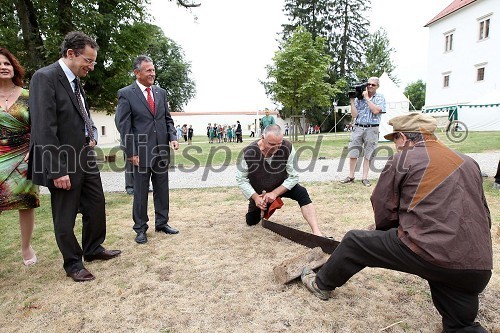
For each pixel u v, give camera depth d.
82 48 2.66
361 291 2.50
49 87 2.51
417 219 1.81
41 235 3.96
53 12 11.36
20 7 10.77
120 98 3.57
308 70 19.42
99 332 2.08
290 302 2.35
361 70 40.72
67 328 2.12
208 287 2.59
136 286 2.63
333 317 2.17
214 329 2.07
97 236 3.12
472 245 1.69
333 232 3.78
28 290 2.62
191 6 14.16
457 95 29.31
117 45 12.09
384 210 2.00
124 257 3.21
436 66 31.61
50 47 10.41
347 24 40.56
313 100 20.61
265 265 2.96
